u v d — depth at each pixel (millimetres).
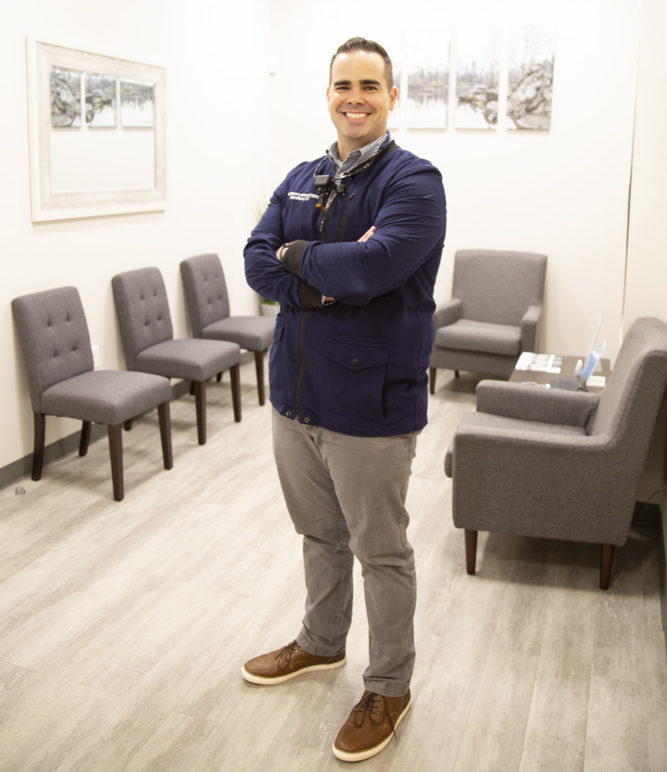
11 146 3592
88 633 2570
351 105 1870
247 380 5609
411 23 5656
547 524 2854
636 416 2678
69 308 3816
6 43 3510
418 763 2033
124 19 4281
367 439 1916
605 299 5555
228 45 5418
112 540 3217
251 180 5938
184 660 2439
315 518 2182
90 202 4129
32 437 3859
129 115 4379
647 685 2348
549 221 5578
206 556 3102
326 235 1941
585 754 2066
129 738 2100
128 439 4379
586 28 5223
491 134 5594
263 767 2012
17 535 3240
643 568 3037
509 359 5105
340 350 1887
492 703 2264
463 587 2895
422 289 1924
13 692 2271
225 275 5629
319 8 5879
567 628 2641
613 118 5285
